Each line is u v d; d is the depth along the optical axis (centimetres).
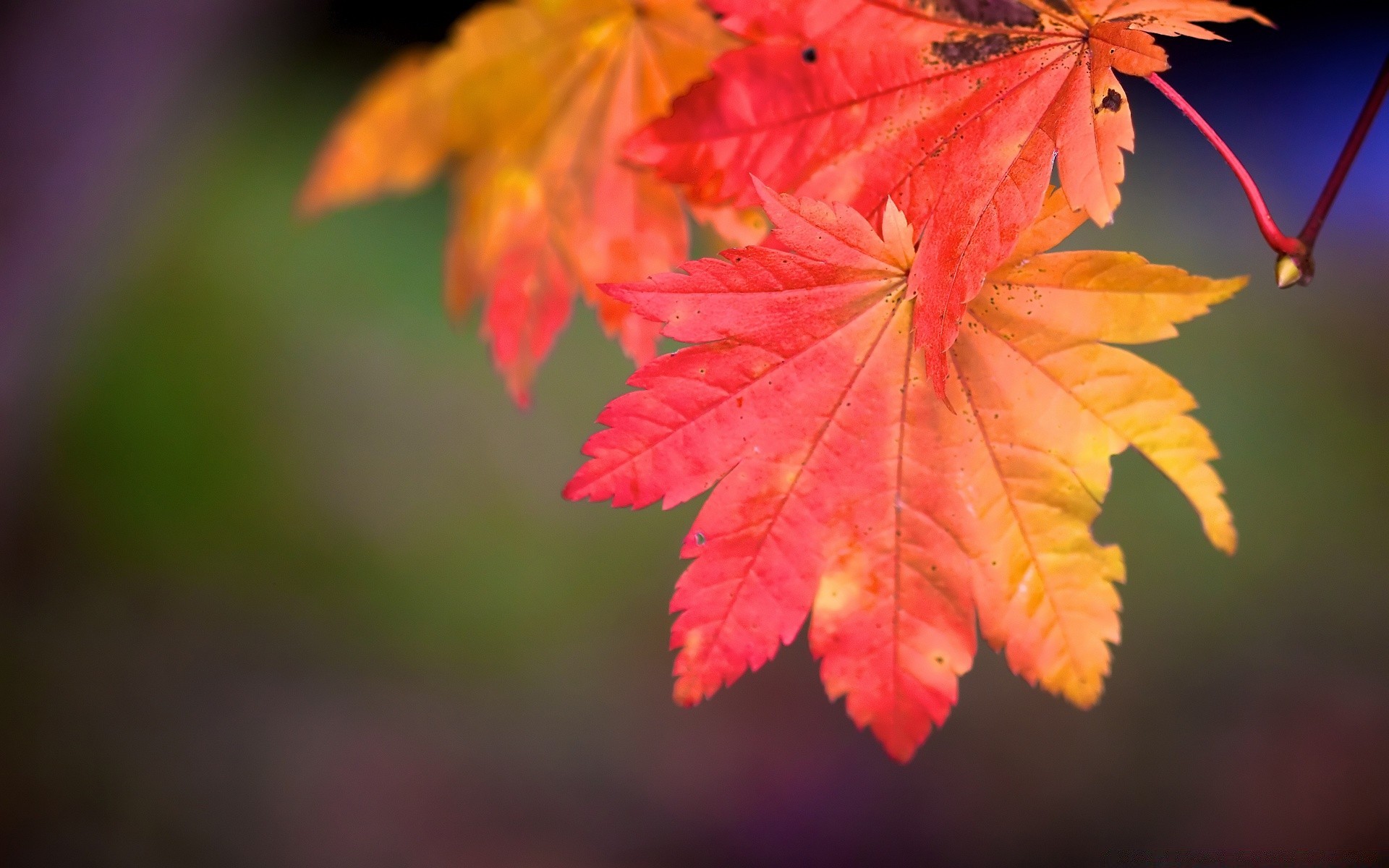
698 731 173
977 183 43
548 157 51
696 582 44
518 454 221
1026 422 44
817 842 154
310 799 161
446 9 350
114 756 167
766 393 44
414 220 280
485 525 207
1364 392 206
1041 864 149
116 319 232
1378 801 147
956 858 154
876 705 44
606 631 190
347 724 174
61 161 118
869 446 44
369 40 352
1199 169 271
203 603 194
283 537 204
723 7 44
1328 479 197
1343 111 283
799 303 44
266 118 311
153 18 112
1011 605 44
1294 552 180
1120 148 42
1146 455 44
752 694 179
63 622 186
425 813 160
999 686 175
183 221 262
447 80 52
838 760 168
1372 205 254
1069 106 42
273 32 334
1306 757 154
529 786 165
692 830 159
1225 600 178
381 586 198
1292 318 228
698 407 44
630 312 50
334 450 221
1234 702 164
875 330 44
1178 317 44
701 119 44
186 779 165
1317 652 170
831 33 44
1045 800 157
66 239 129
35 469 173
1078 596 44
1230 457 200
